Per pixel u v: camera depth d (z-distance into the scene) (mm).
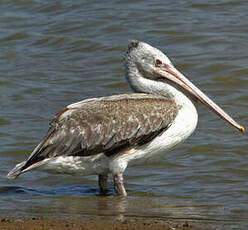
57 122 13344
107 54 22375
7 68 21859
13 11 26703
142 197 12914
